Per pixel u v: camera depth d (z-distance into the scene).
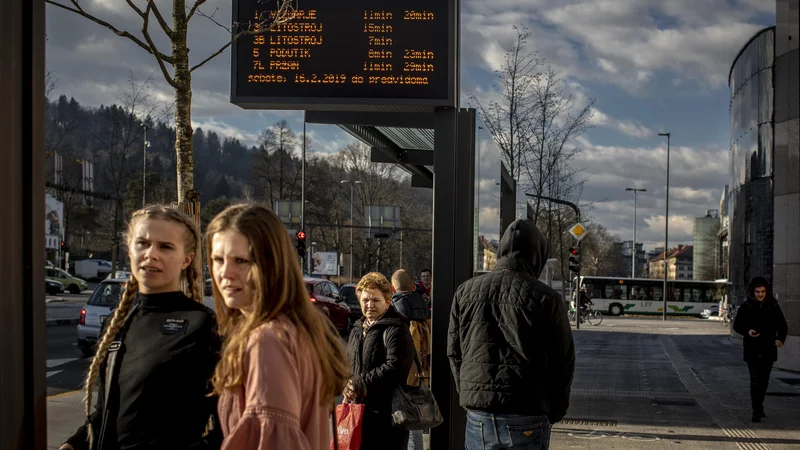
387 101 7.06
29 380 2.18
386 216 38.97
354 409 5.09
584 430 9.56
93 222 71.44
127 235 2.89
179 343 2.64
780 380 15.46
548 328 4.32
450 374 6.97
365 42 7.09
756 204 25.11
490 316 4.45
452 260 7.07
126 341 2.74
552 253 31.91
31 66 2.20
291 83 7.11
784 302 17.64
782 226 17.78
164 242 2.82
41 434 2.21
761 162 24.56
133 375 2.64
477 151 7.95
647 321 49.84
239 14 7.11
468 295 4.57
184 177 6.73
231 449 2.05
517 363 4.32
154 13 6.58
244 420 2.07
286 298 2.28
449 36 7.08
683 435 9.31
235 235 2.28
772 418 10.66
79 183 60.75
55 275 49.38
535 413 4.32
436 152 7.13
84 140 106.38
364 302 5.45
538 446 4.33
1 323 2.06
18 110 2.17
